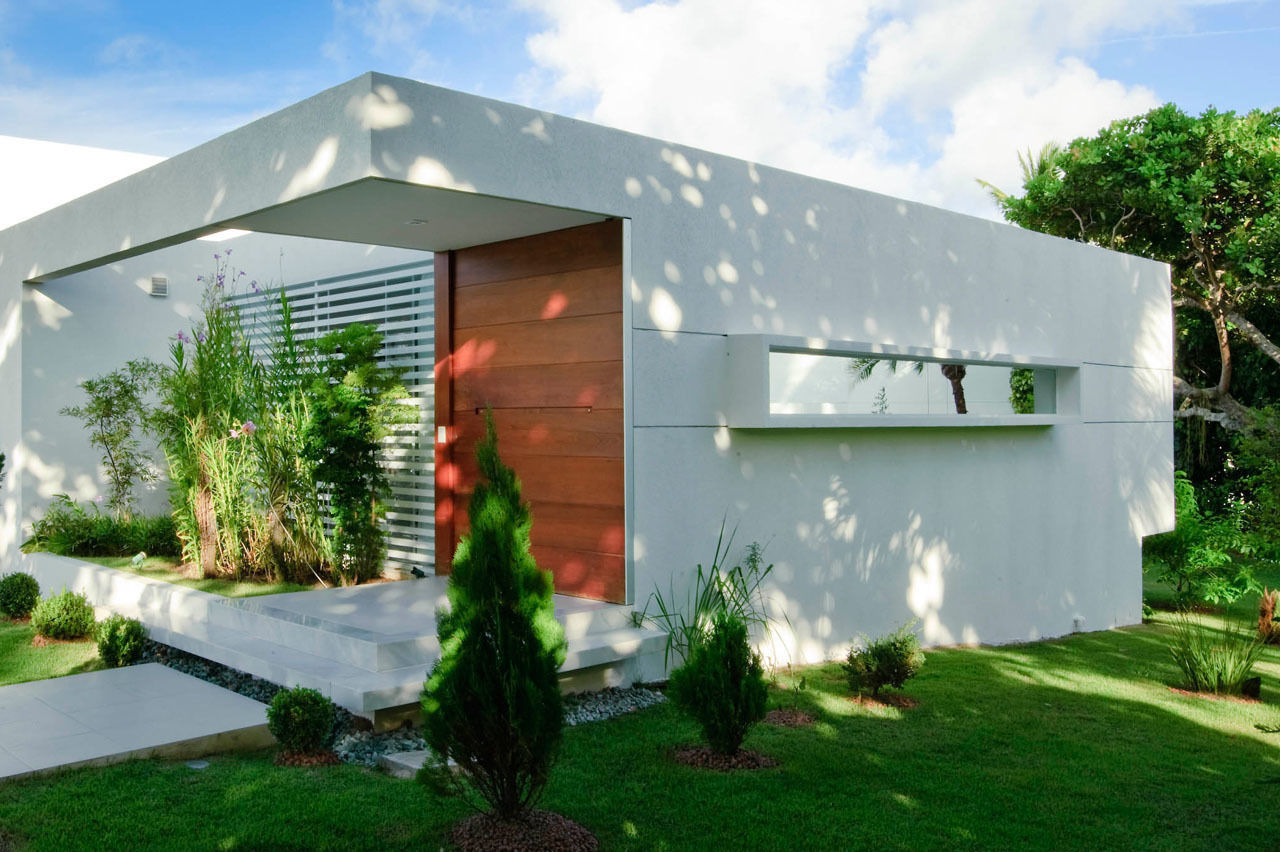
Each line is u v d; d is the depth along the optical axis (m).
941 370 9.66
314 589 8.30
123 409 10.62
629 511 7.04
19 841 4.00
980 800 5.14
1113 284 12.09
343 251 10.34
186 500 9.42
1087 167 18.59
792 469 8.27
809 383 8.25
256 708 5.86
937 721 6.67
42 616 8.06
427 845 4.11
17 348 10.28
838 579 8.65
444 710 4.14
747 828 4.54
